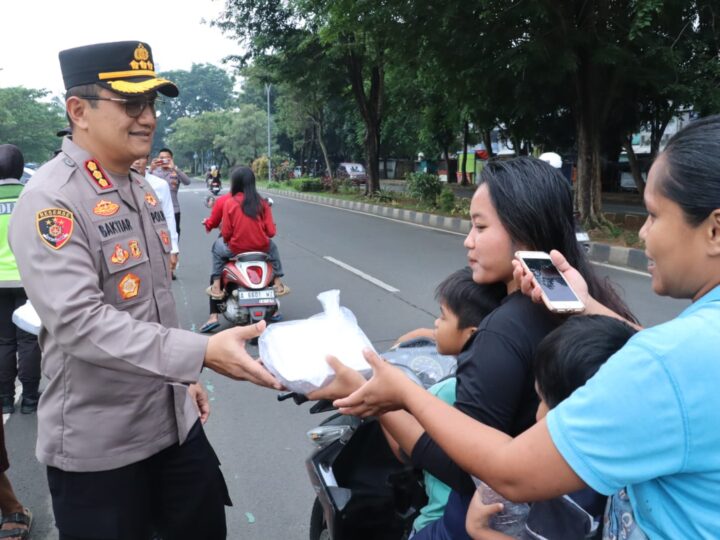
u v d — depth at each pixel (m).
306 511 3.07
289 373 1.38
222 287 6.18
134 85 1.73
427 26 11.02
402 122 33.03
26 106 62.91
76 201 1.69
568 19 10.02
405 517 2.06
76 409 1.77
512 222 1.54
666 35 10.53
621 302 1.72
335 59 20.05
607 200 21.38
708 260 1.01
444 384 1.86
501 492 1.11
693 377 0.93
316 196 26.12
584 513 1.28
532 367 1.44
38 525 3.01
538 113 13.07
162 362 1.56
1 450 2.76
